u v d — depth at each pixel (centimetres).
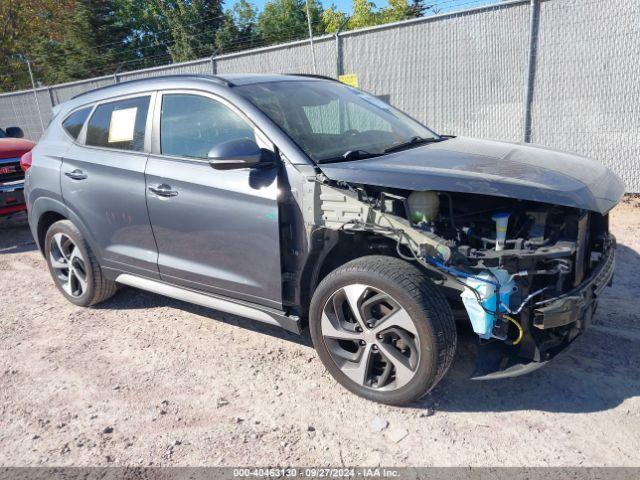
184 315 428
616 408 277
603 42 696
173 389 320
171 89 368
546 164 297
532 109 769
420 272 272
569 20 713
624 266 469
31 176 456
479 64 798
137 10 3091
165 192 350
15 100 1658
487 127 816
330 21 2800
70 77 2773
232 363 347
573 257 266
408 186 263
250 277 325
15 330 417
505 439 259
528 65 754
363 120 377
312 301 299
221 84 346
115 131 396
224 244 330
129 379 334
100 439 277
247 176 313
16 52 2844
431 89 853
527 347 271
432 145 350
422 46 845
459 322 327
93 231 409
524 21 748
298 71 1002
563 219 268
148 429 283
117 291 484
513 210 281
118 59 2873
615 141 716
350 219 279
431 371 264
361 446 260
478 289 255
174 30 2717
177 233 354
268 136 311
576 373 310
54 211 438
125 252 394
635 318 371
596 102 718
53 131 457
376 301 278
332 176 282
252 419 286
